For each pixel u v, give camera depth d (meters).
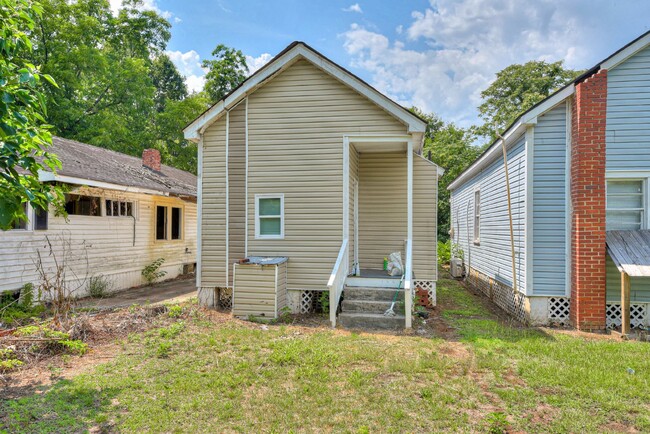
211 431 3.33
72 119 21.05
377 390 4.17
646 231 7.04
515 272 8.07
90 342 5.65
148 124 25.95
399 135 8.06
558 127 7.29
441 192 26.03
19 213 3.37
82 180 9.06
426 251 8.84
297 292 8.20
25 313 7.58
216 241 8.64
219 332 6.32
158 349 5.31
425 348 5.66
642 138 7.03
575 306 6.98
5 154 3.29
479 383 4.42
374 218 9.95
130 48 27.52
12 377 4.41
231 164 8.59
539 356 5.31
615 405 3.87
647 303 7.05
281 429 3.38
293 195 8.31
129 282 12.12
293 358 5.07
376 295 7.80
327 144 8.23
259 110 8.48
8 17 3.55
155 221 13.57
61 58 20.20
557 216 7.30
